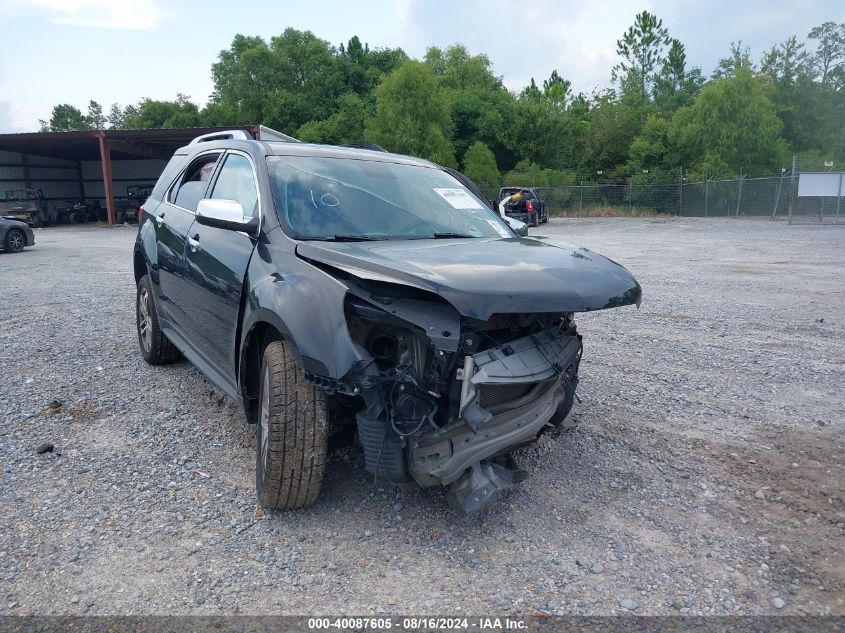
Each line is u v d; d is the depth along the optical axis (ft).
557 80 229.25
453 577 9.73
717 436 15.19
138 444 14.19
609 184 149.48
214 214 12.35
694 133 145.79
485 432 10.43
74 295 33.45
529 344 11.07
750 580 9.75
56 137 112.98
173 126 193.16
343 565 9.96
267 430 10.79
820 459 13.92
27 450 13.79
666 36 206.39
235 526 10.96
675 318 28.37
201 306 14.46
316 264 10.89
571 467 13.44
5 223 59.00
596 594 9.38
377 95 148.87
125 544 10.40
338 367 9.49
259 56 183.01
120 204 122.93
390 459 10.06
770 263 48.24
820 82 196.24
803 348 23.17
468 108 168.96
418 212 13.99
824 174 93.30
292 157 14.28
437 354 9.78
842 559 10.28
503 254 11.48
